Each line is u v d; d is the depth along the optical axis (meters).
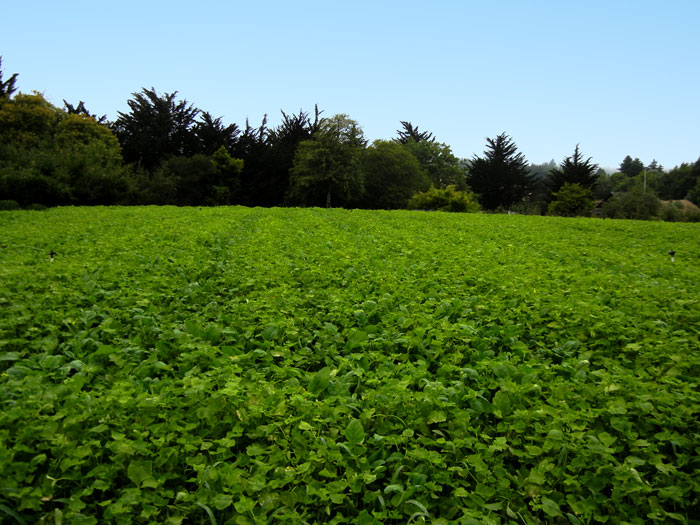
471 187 70.19
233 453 3.17
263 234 12.80
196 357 4.36
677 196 86.00
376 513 2.59
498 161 68.31
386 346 4.82
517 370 4.12
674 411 3.38
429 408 3.46
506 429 3.37
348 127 50.41
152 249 10.01
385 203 56.97
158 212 21.69
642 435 3.34
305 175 50.34
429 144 71.44
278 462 2.95
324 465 2.96
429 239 13.51
